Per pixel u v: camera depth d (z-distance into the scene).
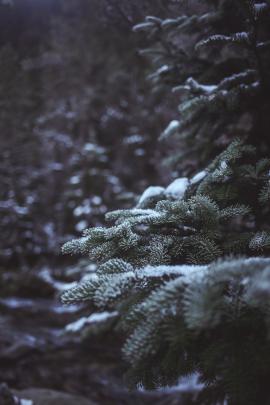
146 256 1.71
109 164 13.86
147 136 13.04
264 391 1.40
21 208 11.24
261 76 2.36
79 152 13.01
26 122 10.80
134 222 1.74
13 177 10.96
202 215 1.74
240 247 1.80
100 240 1.74
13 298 9.42
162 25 2.73
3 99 9.27
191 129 2.82
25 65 9.78
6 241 11.13
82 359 6.60
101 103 13.76
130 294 1.41
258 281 1.09
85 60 12.62
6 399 3.16
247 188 2.08
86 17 11.12
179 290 1.26
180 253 1.71
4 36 8.66
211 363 1.39
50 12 12.30
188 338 1.40
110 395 5.81
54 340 7.09
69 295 1.42
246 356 1.33
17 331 7.42
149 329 1.27
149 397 5.47
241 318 1.30
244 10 2.16
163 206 1.81
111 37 10.29
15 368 6.22
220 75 2.67
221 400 1.85
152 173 12.96
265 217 2.21
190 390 4.35
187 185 2.29
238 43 2.24
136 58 10.74
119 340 6.89
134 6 3.56
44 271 10.71
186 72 2.84
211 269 1.24
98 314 3.42
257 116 2.58
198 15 2.77
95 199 11.85
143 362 1.56
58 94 12.90
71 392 5.84
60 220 12.12
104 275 1.46
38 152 11.89
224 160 2.01
